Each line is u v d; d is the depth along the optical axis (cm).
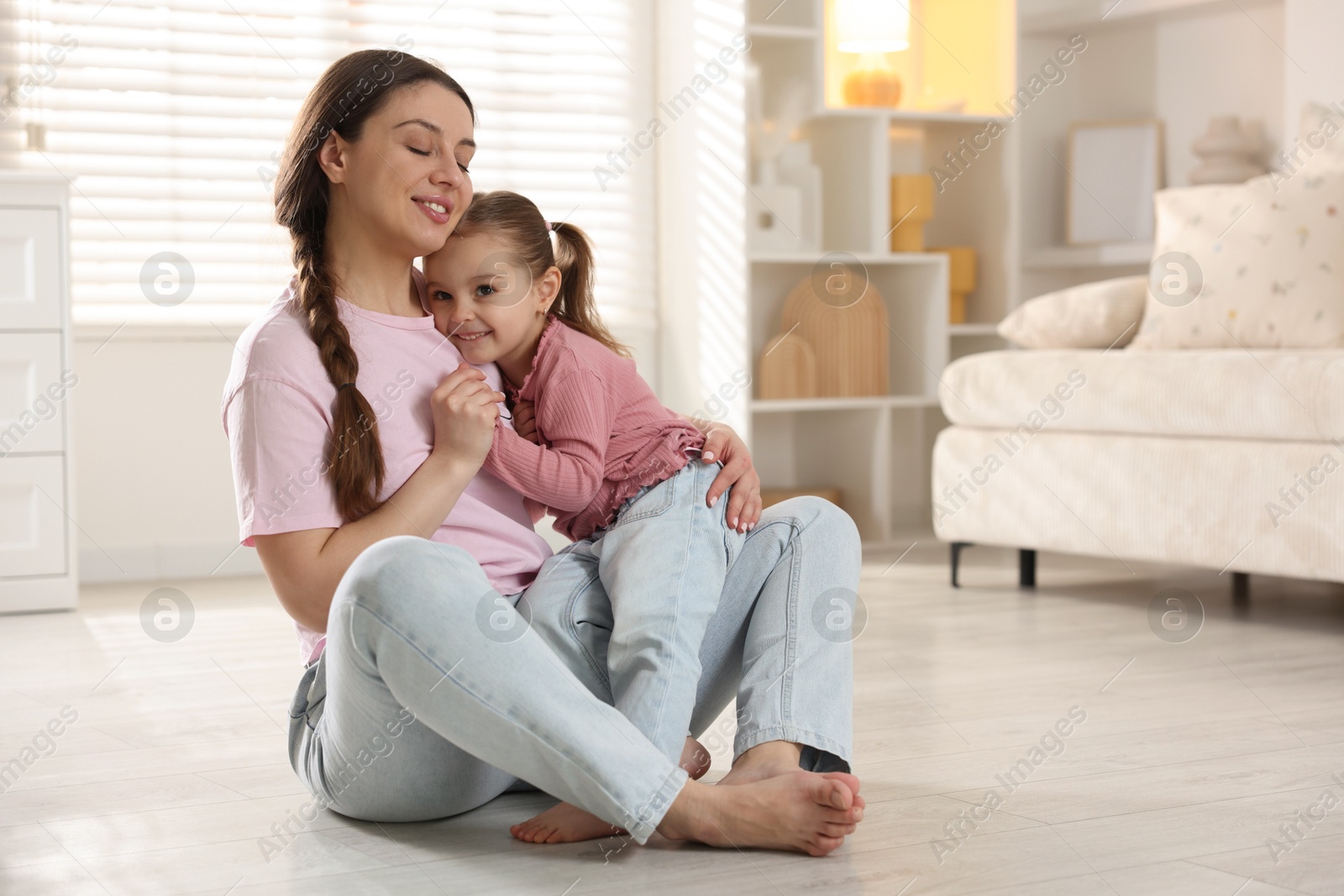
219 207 328
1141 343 293
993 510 289
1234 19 365
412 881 106
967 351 395
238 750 156
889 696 182
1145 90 389
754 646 122
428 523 115
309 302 117
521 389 135
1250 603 264
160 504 322
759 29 342
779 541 126
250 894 104
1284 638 225
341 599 105
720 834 110
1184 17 377
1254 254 277
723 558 124
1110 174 390
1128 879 106
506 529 126
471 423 117
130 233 321
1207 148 359
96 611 270
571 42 368
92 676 202
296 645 227
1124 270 390
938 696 181
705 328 362
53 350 273
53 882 108
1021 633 232
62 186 272
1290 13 335
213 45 326
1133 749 151
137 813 129
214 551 326
